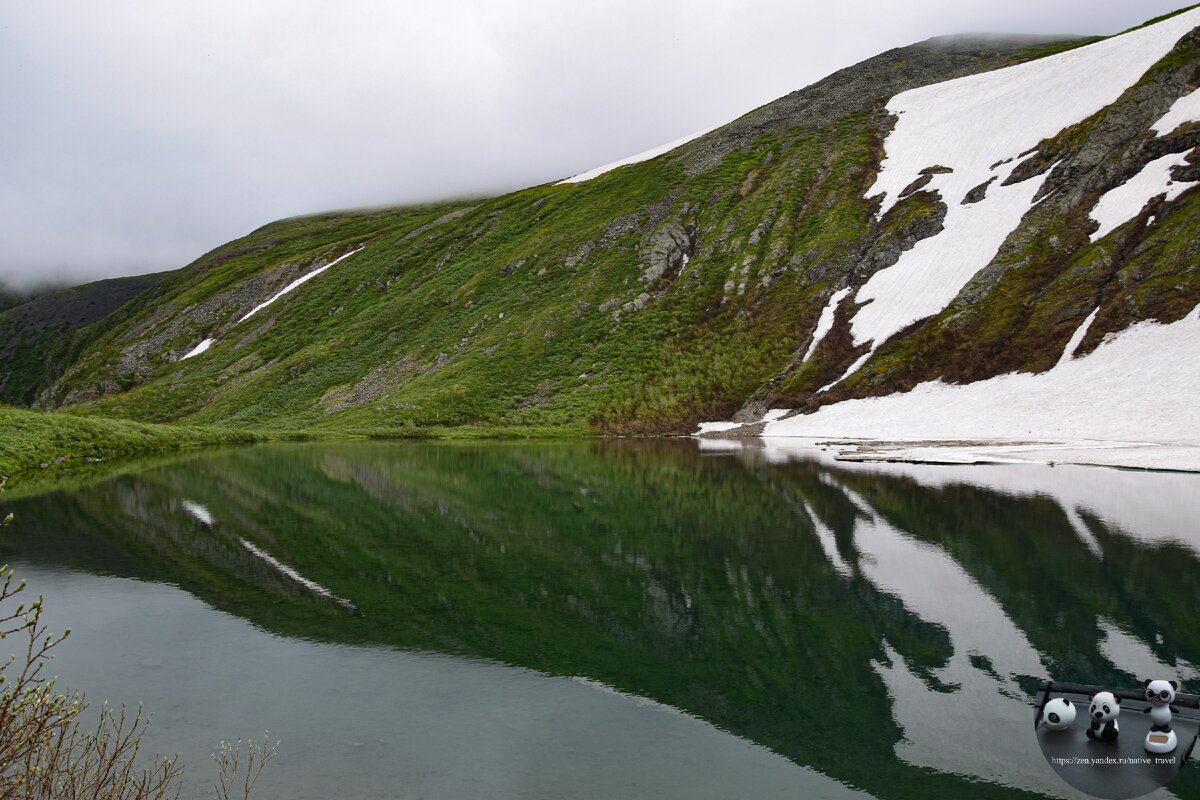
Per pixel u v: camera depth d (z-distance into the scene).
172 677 11.56
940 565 18.12
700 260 97.50
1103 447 43.25
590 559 19.33
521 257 111.81
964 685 11.15
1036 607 14.76
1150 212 65.25
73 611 15.08
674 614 14.70
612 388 82.38
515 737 9.61
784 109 128.00
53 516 26.06
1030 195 78.81
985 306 69.06
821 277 86.75
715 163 117.19
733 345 83.62
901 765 8.83
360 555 19.89
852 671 11.78
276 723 9.96
